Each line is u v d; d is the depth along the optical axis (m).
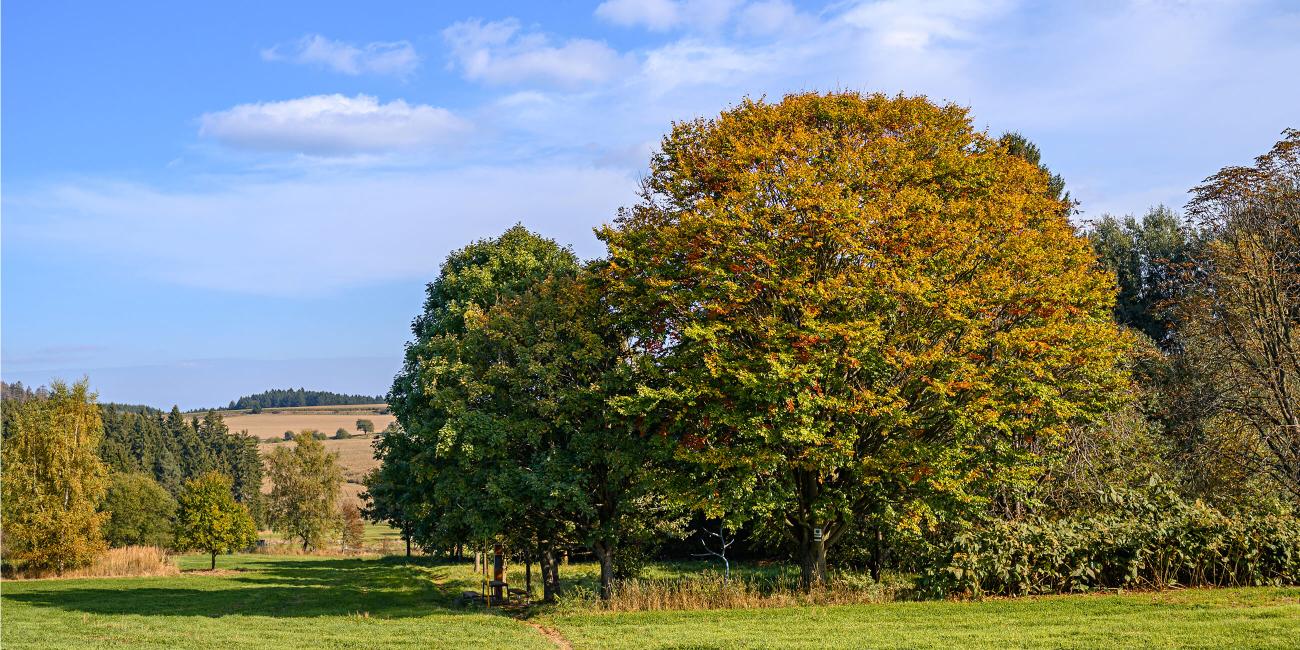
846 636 16.16
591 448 24.16
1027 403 20.86
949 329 21.58
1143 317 43.59
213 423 128.12
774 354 19.88
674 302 22.38
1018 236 22.31
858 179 22.28
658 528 27.05
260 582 39.94
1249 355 25.80
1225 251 26.11
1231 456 25.44
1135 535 19.97
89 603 30.61
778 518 23.48
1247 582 19.72
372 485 55.72
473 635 18.34
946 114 25.95
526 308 26.89
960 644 14.85
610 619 19.69
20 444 46.19
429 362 27.42
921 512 21.03
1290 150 25.94
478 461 25.55
